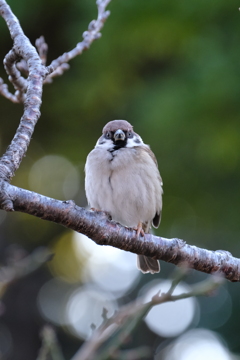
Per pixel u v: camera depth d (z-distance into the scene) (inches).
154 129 471.8
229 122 470.0
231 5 467.8
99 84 510.3
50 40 563.8
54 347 251.3
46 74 249.8
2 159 216.4
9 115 596.7
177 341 574.2
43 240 631.8
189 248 252.7
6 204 208.5
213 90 459.5
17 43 259.4
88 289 621.9
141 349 252.7
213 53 470.6
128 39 479.2
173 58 494.3
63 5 520.7
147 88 495.2
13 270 290.2
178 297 232.1
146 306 234.4
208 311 576.7
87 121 558.3
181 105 464.4
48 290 619.2
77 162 582.6
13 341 593.3
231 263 255.9
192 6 470.9
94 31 273.7
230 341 560.4
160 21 473.1
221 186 509.0
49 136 583.5
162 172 509.0
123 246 243.0
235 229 514.9
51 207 222.1
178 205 519.2
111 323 233.3
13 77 277.1
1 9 269.0
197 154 484.7
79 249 632.4
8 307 600.4
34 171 614.5
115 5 479.2
